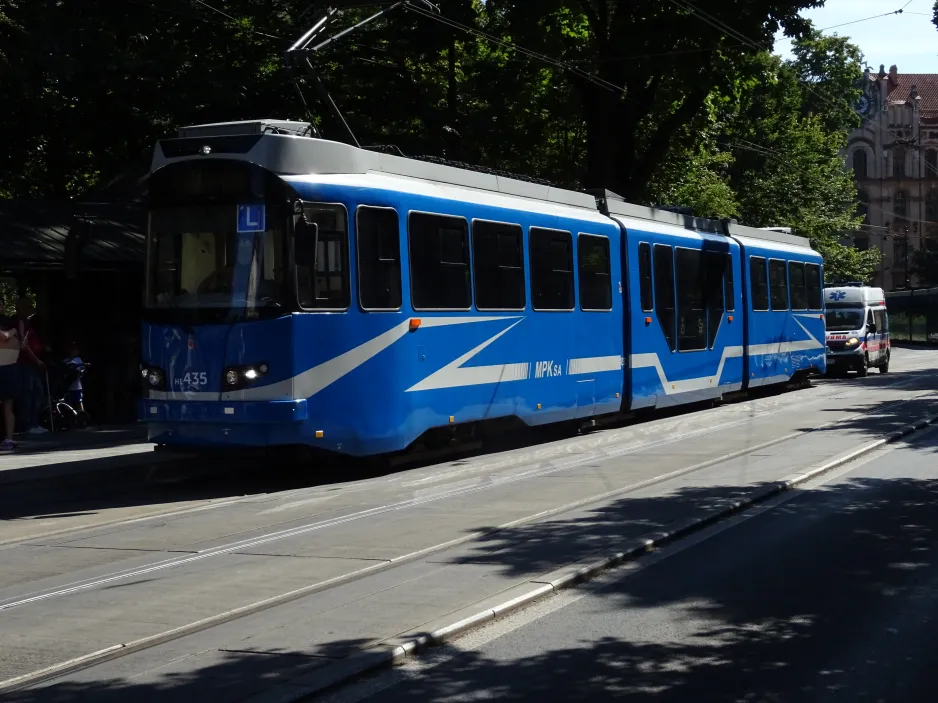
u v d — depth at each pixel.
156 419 13.59
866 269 58.28
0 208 20.45
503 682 5.92
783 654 6.37
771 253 28.00
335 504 12.27
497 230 16.70
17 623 7.33
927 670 6.05
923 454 15.61
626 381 20.47
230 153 13.48
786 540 9.71
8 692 5.84
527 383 17.34
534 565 8.62
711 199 43.09
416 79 30.19
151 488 14.22
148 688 5.81
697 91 29.23
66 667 6.27
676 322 22.38
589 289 19.19
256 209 13.30
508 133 29.45
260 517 11.55
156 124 26.08
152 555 9.64
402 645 6.38
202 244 13.52
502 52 30.09
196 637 6.84
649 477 13.63
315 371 13.45
